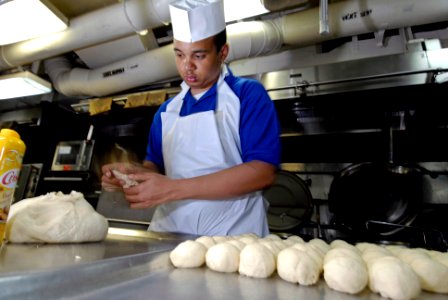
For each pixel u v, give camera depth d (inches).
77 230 25.9
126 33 72.7
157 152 47.9
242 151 39.9
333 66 71.1
